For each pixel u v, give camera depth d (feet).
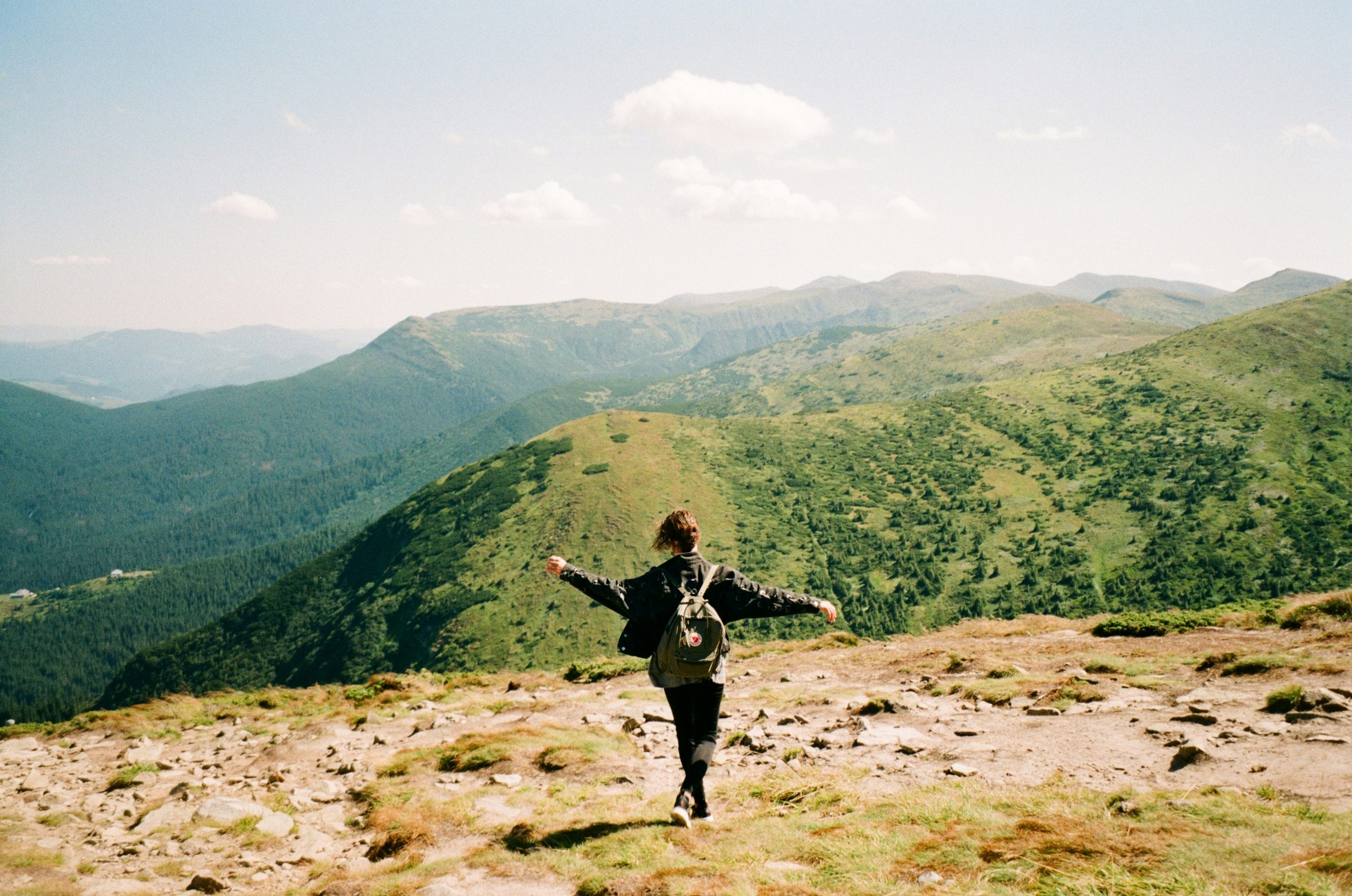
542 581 484.74
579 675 48.52
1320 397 645.51
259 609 624.18
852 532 546.67
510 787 23.99
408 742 33.27
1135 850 12.04
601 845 16.72
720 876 13.88
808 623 453.58
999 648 40.42
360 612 538.47
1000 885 11.66
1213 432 618.85
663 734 29.19
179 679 591.37
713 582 16.65
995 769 19.24
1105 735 20.99
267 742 37.09
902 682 35.22
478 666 433.89
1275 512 495.41
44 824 24.36
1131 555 485.97
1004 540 523.70
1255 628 38.01
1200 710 21.49
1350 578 424.87
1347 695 20.58
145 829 23.48
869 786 19.15
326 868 19.06
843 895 12.26
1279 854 11.02
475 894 15.23
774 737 26.40
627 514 542.98
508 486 616.80
